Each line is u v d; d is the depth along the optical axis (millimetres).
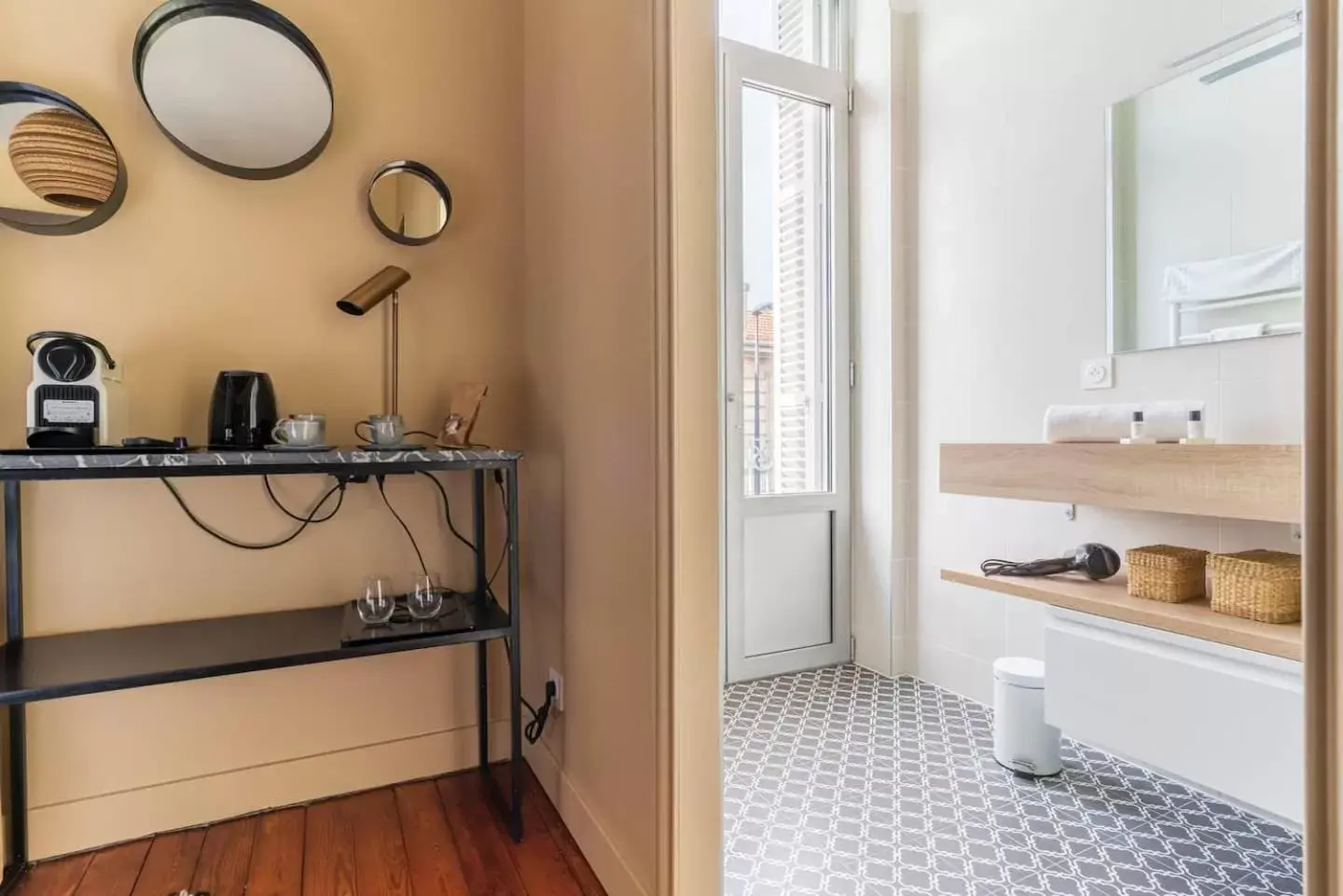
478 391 1827
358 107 1837
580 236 1621
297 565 1784
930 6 2691
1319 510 551
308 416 1581
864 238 2895
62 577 1560
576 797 1633
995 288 2461
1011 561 2412
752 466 2830
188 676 1334
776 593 2863
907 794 1900
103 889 1436
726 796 1892
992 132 2463
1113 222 2098
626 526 1387
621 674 1405
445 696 1954
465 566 1980
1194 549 1787
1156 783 1953
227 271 1698
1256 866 1565
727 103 2713
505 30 2025
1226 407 1839
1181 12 1931
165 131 1601
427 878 1484
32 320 1521
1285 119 1726
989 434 2492
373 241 1855
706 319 1259
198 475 1339
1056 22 2250
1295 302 1708
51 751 1548
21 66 1514
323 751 1809
